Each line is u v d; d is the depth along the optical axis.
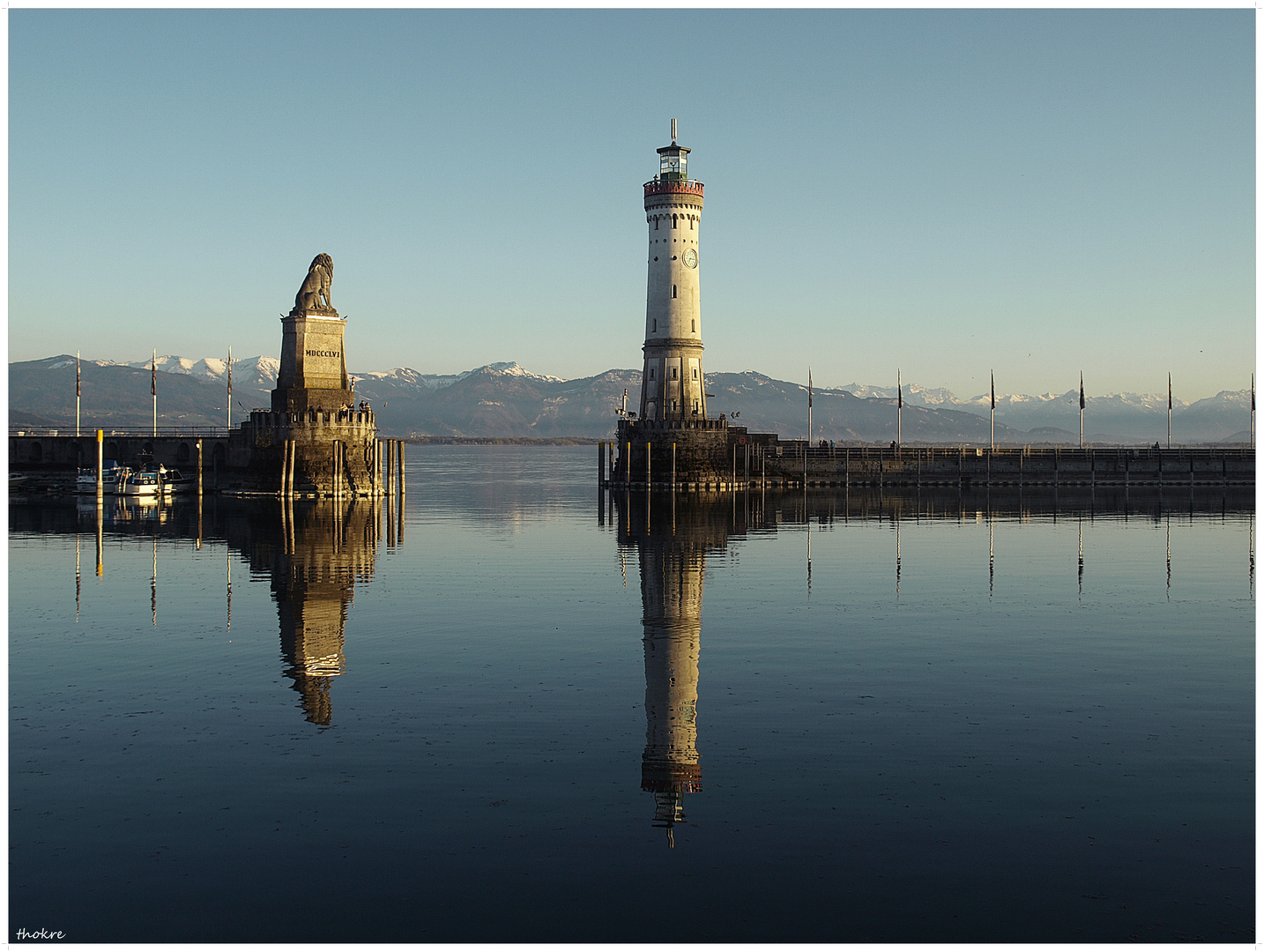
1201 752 31.08
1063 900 22.50
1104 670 40.88
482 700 36.81
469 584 62.81
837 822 26.27
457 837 25.56
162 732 33.12
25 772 29.58
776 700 36.78
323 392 128.38
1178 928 21.38
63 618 51.16
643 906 22.36
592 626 49.78
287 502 123.44
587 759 30.78
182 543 83.44
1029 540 87.25
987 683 38.88
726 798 27.83
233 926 21.66
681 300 147.75
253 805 27.36
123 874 23.69
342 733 33.12
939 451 166.38
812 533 93.06
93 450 153.38
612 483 155.75
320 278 127.94
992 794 27.91
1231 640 46.34
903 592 59.50
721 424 149.88
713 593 59.25
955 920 21.77
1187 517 111.62
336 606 55.03
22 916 21.97
